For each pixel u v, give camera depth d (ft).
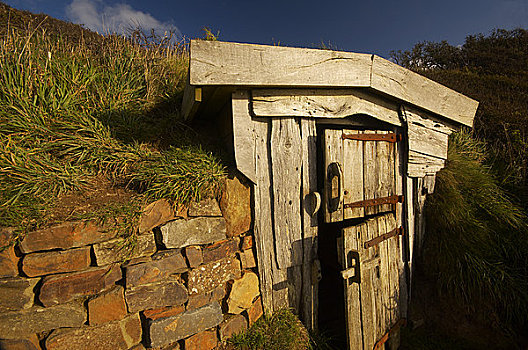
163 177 6.78
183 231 6.67
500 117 18.08
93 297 5.61
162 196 6.61
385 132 9.25
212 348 6.88
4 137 6.82
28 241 5.20
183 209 6.78
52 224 5.49
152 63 11.65
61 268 5.43
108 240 5.92
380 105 9.00
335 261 12.21
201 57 6.18
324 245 12.92
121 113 9.34
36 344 5.18
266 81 6.82
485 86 26.16
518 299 9.55
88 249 5.71
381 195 9.27
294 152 8.07
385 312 9.22
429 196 11.15
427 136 10.27
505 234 10.78
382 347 8.95
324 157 7.75
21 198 5.73
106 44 11.96
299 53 7.09
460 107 10.63
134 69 11.08
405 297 10.20
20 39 9.75
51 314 5.25
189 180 6.89
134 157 7.85
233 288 7.23
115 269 5.94
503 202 11.52
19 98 7.57
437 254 10.64
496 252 10.37
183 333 6.36
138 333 6.06
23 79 8.24
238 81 6.54
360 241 8.13
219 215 7.30
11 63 8.61
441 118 10.61
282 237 8.02
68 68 9.57
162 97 10.78
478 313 9.86
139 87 10.53
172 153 7.63
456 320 9.98
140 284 6.08
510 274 10.09
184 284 6.70
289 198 8.07
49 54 8.98
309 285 8.51
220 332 6.99
